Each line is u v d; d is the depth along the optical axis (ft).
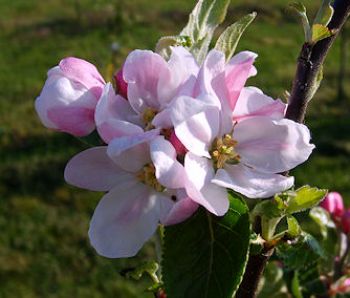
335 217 0.88
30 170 3.22
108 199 0.48
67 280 2.54
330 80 4.34
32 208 2.94
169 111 0.44
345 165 3.25
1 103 4.03
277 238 0.52
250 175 0.47
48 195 3.03
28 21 5.50
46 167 3.24
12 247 2.70
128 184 0.48
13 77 4.45
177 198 0.46
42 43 5.06
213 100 0.44
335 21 0.52
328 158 3.31
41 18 5.54
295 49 4.92
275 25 5.41
